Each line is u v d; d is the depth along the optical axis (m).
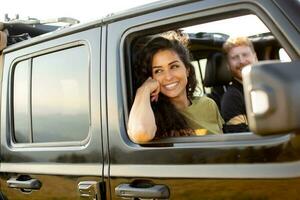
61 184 2.53
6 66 3.06
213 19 2.01
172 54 2.34
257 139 1.84
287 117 1.37
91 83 2.43
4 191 2.93
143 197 2.12
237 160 1.86
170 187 2.05
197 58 2.98
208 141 1.97
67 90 2.62
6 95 3.03
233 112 2.49
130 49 2.32
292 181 1.71
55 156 2.59
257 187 1.79
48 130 2.73
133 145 2.21
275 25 1.82
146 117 2.15
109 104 2.33
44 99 2.78
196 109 2.37
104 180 2.31
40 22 3.47
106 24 2.40
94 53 2.43
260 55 2.98
